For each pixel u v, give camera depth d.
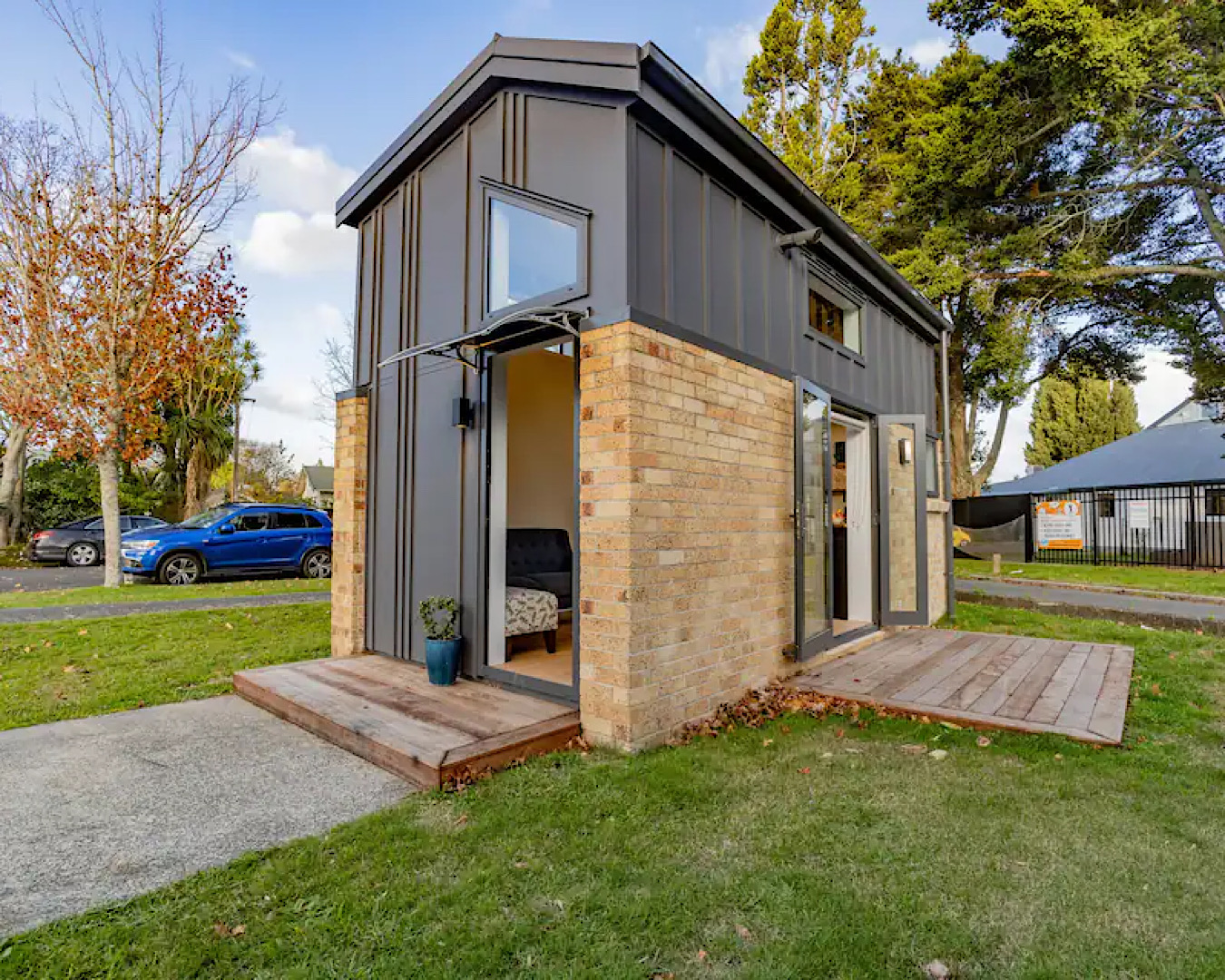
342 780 3.27
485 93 4.64
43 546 15.18
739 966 1.92
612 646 3.67
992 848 2.58
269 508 12.80
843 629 6.71
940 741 3.81
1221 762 3.49
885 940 2.03
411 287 5.50
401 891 2.27
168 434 20.66
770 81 20.41
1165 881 2.35
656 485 3.82
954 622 8.14
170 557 11.41
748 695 4.57
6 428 17.73
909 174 16.33
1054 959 1.94
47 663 5.58
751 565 4.73
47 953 1.95
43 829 2.76
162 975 1.87
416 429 5.37
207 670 5.50
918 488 7.21
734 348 4.64
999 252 15.26
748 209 5.01
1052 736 3.81
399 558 5.47
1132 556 15.17
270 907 2.20
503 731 3.58
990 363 16.67
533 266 4.32
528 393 7.54
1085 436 27.84
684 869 2.42
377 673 4.92
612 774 3.27
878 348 7.56
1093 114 13.56
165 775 3.35
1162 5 12.99
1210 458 14.80
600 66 3.84
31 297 10.28
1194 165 14.83
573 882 2.34
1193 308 16.44
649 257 3.94
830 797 3.05
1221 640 6.72
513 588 5.32
